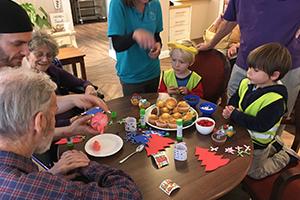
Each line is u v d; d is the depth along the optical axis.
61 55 2.95
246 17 1.85
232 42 3.14
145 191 0.98
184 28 5.04
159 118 1.38
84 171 0.96
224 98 2.07
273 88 1.43
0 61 1.08
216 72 1.90
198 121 1.34
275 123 1.39
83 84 2.04
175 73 1.94
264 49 1.40
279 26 1.72
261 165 1.43
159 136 1.29
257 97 1.46
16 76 0.70
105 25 7.18
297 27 1.72
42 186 0.66
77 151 1.10
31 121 0.68
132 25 1.74
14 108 0.66
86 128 1.22
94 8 7.64
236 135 1.30
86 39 5.99
